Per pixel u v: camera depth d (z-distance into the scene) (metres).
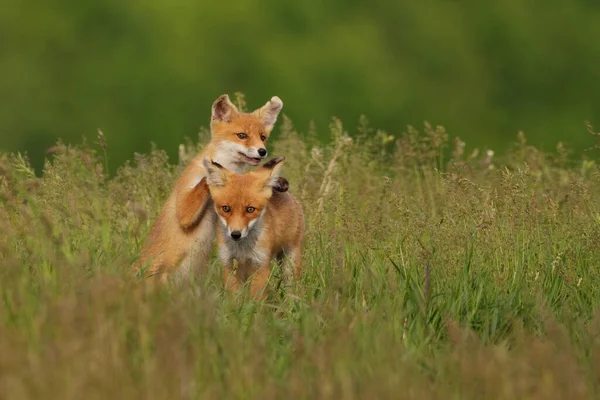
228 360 7.73
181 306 8.27
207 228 12.15
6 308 8.11
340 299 9.70
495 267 10.86
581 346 8.45
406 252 11.09
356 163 16.41
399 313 9.03
